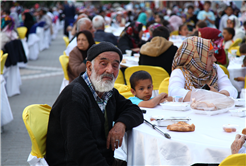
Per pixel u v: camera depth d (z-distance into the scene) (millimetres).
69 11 14133
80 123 1896
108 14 16641
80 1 51719
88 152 1878
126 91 3334
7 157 3590
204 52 2977
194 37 3053
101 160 1916
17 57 6551
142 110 2424
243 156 1446
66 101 1936
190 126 1991
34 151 2150
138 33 6551
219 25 11375
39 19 15070
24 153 3713
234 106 2494
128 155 2162
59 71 9391
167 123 2109
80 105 1923
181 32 8844
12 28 6617
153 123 2176
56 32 20484
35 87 7359
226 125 2020
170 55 4457
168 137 1849
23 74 8945
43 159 2100
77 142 1869
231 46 7004
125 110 2225
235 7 13273
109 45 2004
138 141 2039
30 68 9867
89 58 2016
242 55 5641
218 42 3855
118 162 2494
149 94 2750
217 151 1721
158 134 1938
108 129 2113
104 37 7043
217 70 3205
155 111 2482
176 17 10109
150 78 2754
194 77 3059
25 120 2098
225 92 2947
